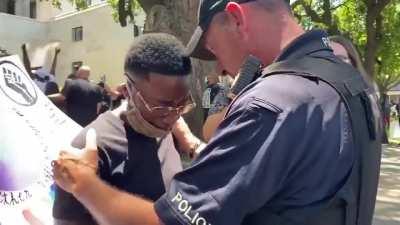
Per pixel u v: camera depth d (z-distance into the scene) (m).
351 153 1.31
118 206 1.38
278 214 1.29
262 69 1.43
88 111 7.62
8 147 1.99
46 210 1.94
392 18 19.91
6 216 1.92
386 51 20.53
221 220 1.25
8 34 22.44
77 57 24.33
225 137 1.29
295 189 1.27
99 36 23.52
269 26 1.42
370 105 1.40
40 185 2.01
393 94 36.44
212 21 1.49
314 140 1.27
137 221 1.35
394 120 26.64
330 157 1.28
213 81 7.27
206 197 1.27
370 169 1.38
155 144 1.83
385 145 17.80
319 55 1.40
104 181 1.56
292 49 1.40
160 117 1.73
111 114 1.81
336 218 1.29
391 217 6.47
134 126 1.77
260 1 1.43
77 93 7.52
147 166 1.78
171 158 1.91
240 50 1.46
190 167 1.31
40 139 2.09
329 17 16.77
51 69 6.83
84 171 1.47
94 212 1.43
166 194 1.33
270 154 1.25
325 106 1.31
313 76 1.34
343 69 1.40
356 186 1.33
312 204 1.27
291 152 1.26
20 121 2.07
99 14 23.50
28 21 23.34
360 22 20.59
